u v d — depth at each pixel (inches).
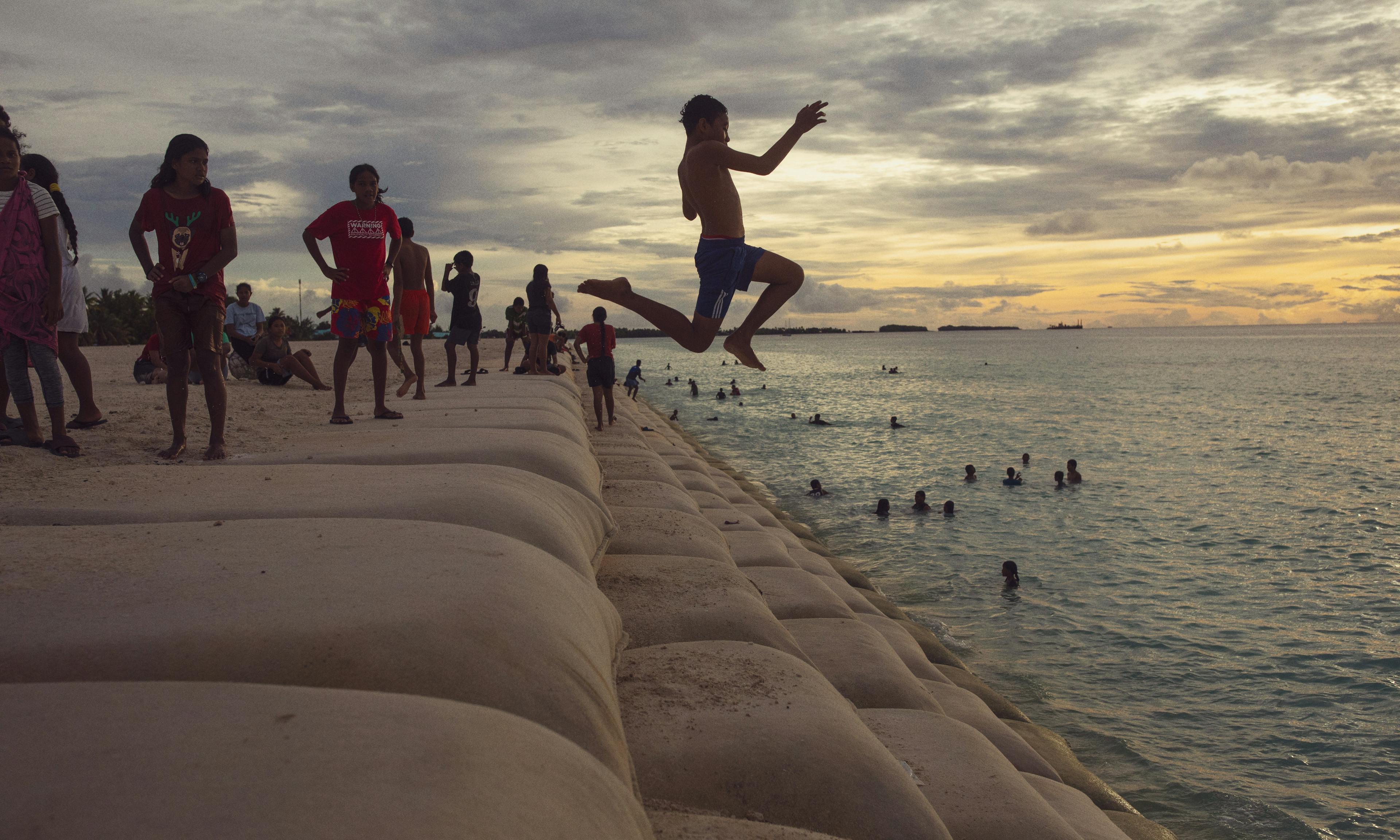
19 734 70.7
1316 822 271.9
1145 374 3235.7
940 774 180.1
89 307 2546.8
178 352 228.1
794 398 2118.6
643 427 856.9
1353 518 714.2
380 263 306.2
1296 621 455.2
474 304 531.5
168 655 91.5
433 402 406.0
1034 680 376.2
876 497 794.8
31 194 217.8
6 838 58.1
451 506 165.2
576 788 79.4
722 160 158.1
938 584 516.4
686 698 145.0
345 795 64.8
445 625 101.2
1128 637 429.4
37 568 115.8
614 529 234.7
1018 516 716.0
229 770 66.6
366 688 90.6
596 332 596.4
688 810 117.6
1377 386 2427.4
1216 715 344.5
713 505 447.5
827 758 130.2
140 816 60.5
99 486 180.1
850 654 233.9
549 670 102.6
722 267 161.5
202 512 158.2
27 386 226.8
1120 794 285.4
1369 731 330.6
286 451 241.3
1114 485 871.1
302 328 3029.0
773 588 285.3
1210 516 719.7
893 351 7445.9
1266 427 1439.5
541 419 330.6
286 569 117.5
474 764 73.2
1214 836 264.7
